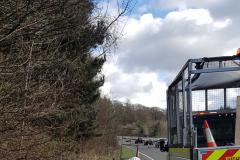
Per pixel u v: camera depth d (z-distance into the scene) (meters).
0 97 8.56
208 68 8.87
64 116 12.03
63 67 10.55
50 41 9.09
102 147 31.81
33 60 9.02
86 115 21.44
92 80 20.73
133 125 75.38
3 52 8.52
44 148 10.99
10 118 8.84
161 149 13.39
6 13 7.80
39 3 7.91
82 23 9.42
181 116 10.62
